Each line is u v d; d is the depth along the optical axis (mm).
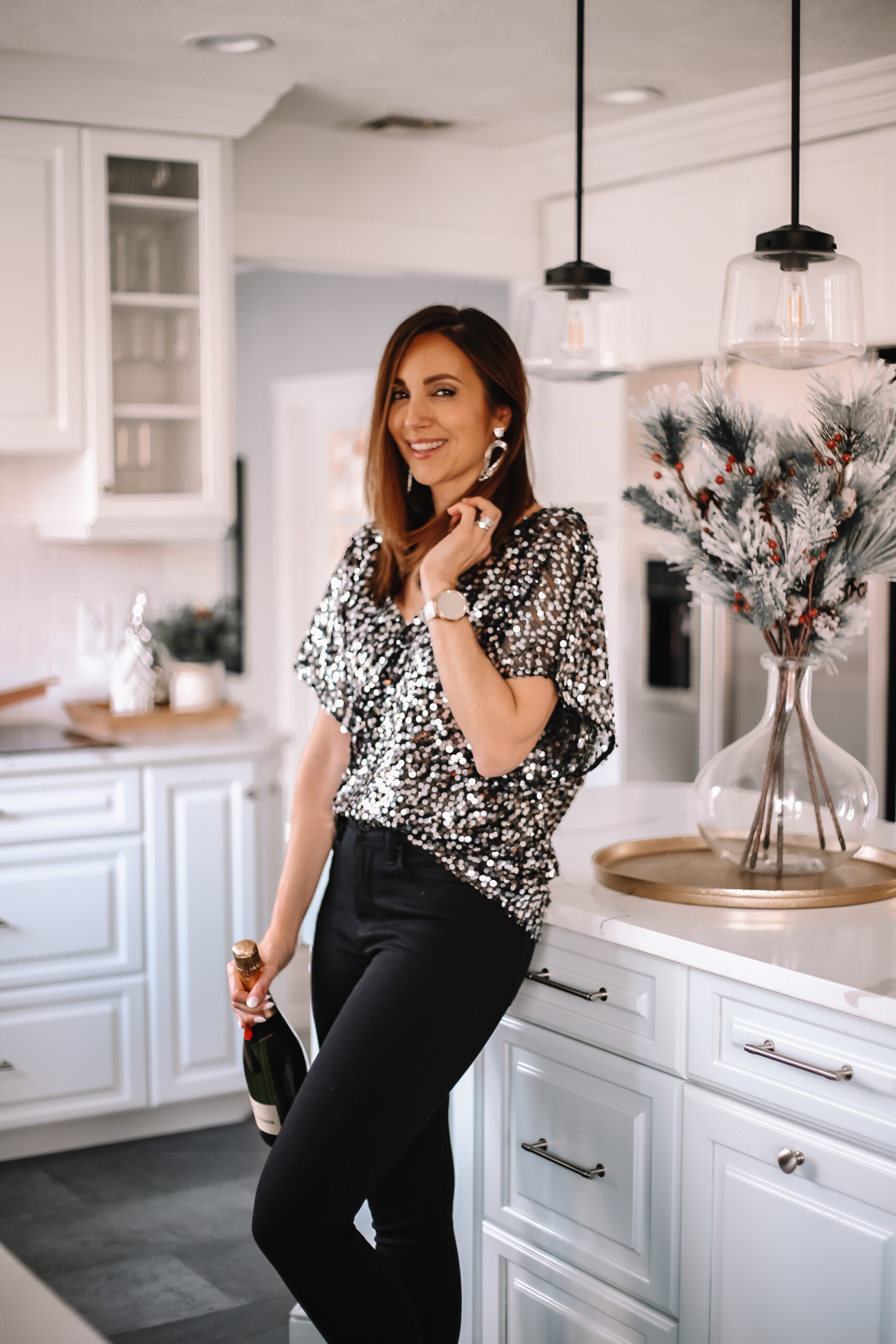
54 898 3197
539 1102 1944
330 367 6656
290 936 1945
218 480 3627
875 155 3660
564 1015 1890
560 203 4516
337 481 6742
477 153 4445
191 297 3574
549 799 1776
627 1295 1826
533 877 1773
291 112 3953
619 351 2561
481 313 1829
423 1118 1713
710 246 4090
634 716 4512
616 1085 1818
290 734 3568
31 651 3787
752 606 1812
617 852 2066
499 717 1646
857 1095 1513
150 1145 3342
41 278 3371
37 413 3398
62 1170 3193
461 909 1714
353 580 1906
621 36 3283
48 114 3342
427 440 1800
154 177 3502
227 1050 3418
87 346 3439
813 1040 1559
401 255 4352
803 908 1800
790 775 1896
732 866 1992
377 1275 1683
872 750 3799
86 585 3846
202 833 3359
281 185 4117
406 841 1729
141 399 3523
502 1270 2033
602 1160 1849
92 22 3090
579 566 1780
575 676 1742
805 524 1736
